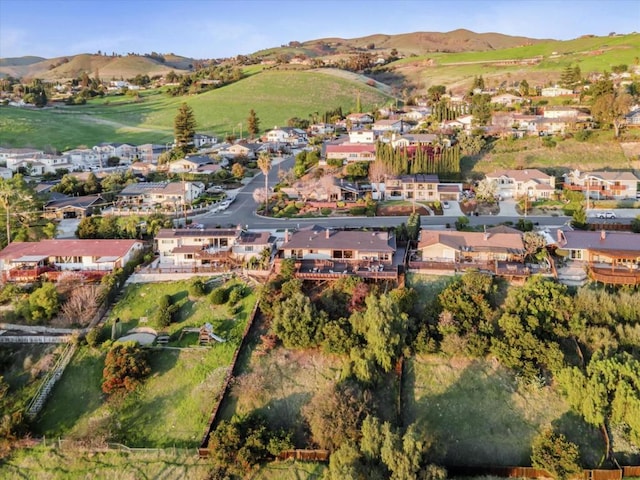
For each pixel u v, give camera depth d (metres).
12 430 44.34
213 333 53.03
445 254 61.41
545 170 102.50
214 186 110.19
